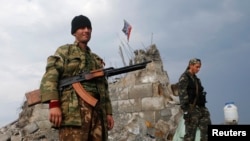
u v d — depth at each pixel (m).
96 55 4.21
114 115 13.70
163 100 13.48
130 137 11.83
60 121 3.62
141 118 12.58
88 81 3.85
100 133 3.75
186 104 7.40
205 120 7.44
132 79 14.17
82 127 3.62
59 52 3.87
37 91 3.95
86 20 4.01
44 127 13.30
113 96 14.23
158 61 14.55
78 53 3.92
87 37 4.01
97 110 3.80
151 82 13.80
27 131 13.22
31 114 13.63
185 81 7.43
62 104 3.71
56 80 3.71
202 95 7.57
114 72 4.03
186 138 7.31
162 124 13.14
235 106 9.30
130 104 13.88
